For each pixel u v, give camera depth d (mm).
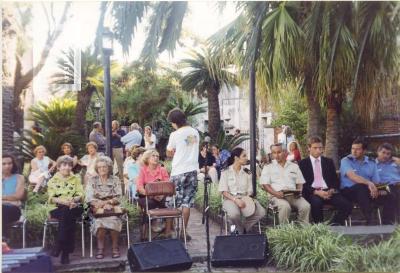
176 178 5410
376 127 7098
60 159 5152
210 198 6660
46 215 5410
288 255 4652
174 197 5586
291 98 7375
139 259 4418
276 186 5461
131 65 7988
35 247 4910
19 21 6633
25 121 8172
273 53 6227
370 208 5570
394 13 5422
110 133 6316
